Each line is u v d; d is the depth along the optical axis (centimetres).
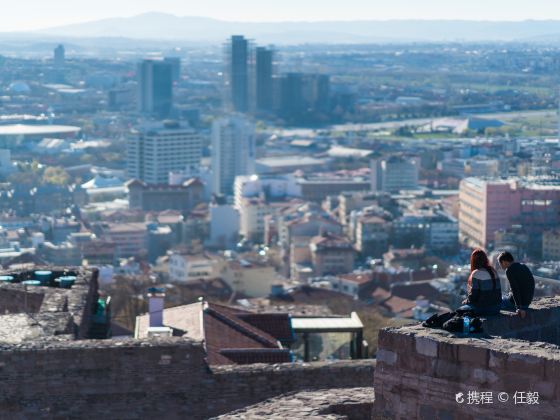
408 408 3078
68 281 6994
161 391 4741
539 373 2869
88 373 4672
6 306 6519
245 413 3416
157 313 7412
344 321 8219
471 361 2970
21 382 4625
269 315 8056
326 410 3456
